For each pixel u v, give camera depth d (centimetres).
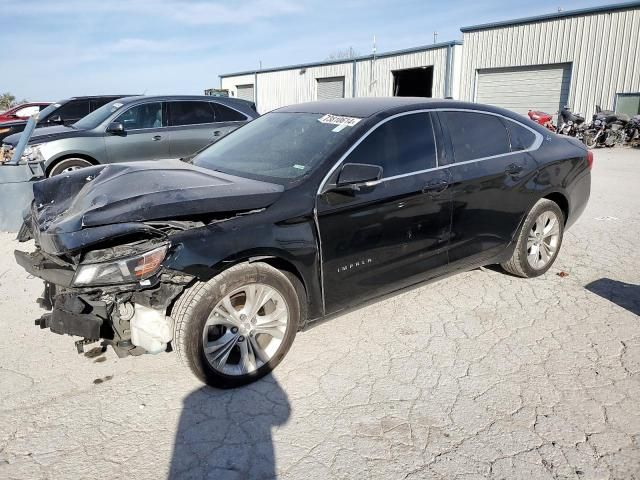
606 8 1805
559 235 495
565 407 294
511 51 2123
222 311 303
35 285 480
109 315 283
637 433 272
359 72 2816
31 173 675
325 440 268
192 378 324
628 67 1784
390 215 357
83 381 320
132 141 831
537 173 454
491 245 436
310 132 379
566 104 1983
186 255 278
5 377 324
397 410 292
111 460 254
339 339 374
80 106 1212
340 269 341
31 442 266
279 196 315
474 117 430
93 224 277
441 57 2362
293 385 317
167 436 271
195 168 388
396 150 372
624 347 361
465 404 297
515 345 365
